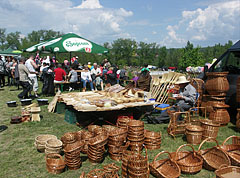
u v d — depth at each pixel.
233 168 3.11
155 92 7.76
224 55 7.21
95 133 4.33
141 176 3.05
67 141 4.13
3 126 5.64
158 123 6.10
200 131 4.55
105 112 5.94
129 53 70.44
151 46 71.75
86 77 11.03
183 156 3.83
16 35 81.81
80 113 5.93
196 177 3.38
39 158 3.97
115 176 3.11
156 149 4.37
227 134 5.34
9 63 13.84
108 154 4.11
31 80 9.64
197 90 6.61
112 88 7.51
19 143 4.62
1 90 11.91
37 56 17.55
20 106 7.99
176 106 5.56
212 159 3.76
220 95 6.09
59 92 7.49
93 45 11.62
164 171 3.45
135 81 9.41
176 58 57.12
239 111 5.63
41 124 5.89
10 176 3.38
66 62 14.55
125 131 4.04
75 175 3.42
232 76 6.68
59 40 11.08
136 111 6.55
